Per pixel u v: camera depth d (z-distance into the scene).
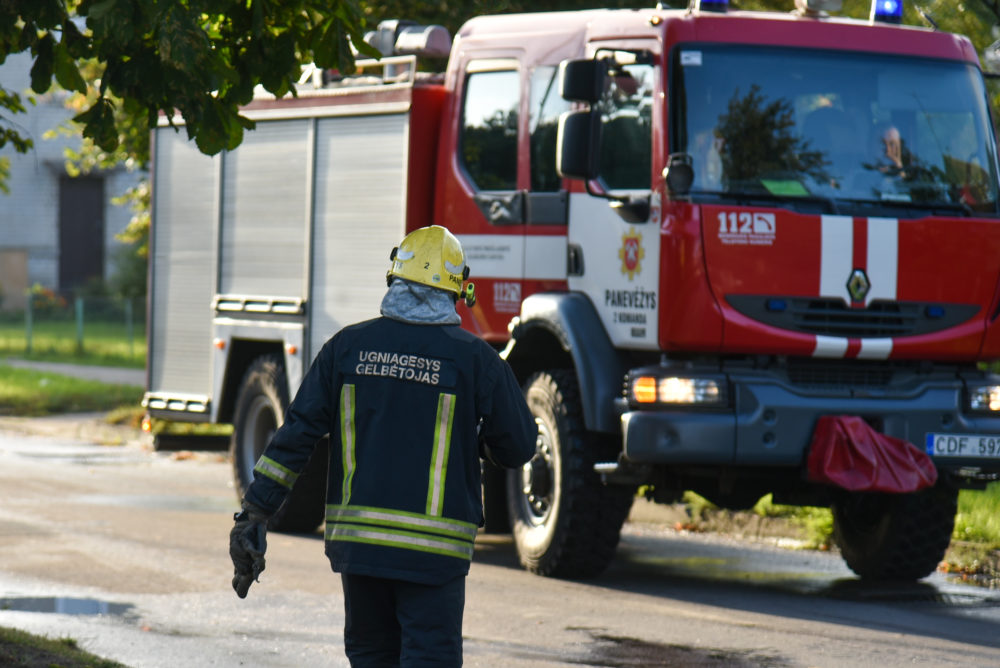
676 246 32.16
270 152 45.09
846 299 32.72
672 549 41.16
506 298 37.59
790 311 32.50
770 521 42.84
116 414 80.06
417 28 42.62
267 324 45.03
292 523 43.50
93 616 30.48
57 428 77.50
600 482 34.88
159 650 27.33
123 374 108.56
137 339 143.25
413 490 17.52
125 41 19.95
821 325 32.66
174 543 40.12
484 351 18.16
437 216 39.81
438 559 17.45
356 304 41.53
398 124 40.28
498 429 18.17
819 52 33.97
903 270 33.16
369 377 17.88
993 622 30.72
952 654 27.52
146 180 87.50
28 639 25.84
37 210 197.75
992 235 33.91
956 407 33.72
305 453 18.06
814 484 34.47
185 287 48.88
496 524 42.47
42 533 41.50
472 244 38.62
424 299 18.17
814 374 33.25
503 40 38.25
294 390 43.69
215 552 38.75
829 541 41.03
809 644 28.25
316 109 43.16
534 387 36.59
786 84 33.53
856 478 32.12
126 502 48.75
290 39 23.36
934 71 34.81
